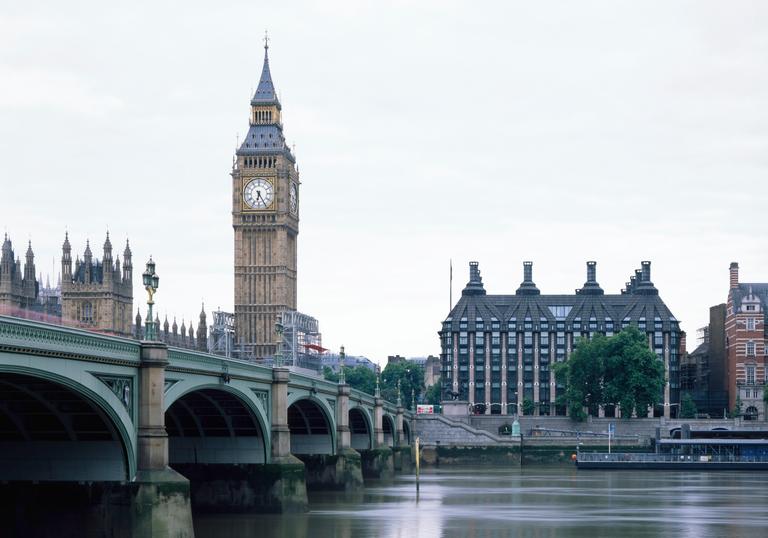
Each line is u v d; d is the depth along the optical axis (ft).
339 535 306.55
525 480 572.51
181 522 252.21
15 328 200.54
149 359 252.83
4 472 254.68
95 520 251.39
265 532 311.47
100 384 236.43
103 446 251.60
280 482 354.13
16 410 247.70
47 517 252.62
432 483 544.21
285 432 360.48
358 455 472.85
